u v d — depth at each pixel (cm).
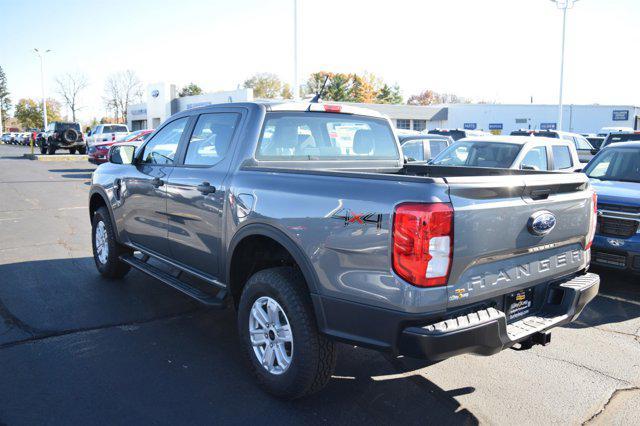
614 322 513
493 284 300
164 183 466
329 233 305
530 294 337
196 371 385
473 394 362
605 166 738
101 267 611
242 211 368
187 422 318
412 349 275
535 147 882
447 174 469
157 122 5253
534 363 414
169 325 474
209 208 405
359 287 292
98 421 316
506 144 883
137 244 536
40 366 386
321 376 328
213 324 479
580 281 357
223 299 405
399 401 350
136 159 530
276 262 392
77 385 359
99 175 602
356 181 303
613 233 584
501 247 296
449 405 346
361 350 434
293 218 326
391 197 281
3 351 410
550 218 321
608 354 436
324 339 326
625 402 355
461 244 276
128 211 536
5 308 505
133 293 559
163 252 490
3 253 735
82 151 3581
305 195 324
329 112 446
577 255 363
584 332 486
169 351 419
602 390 371
